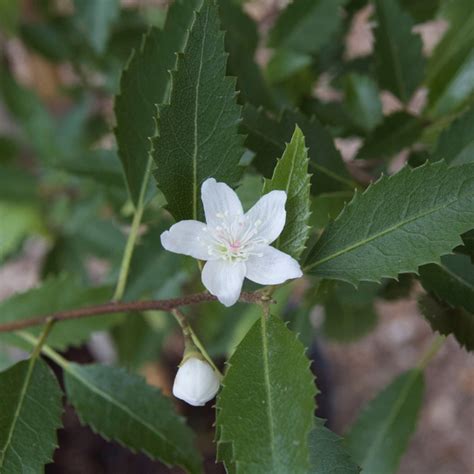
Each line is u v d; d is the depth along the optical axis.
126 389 0.32
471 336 0.29
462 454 0.62
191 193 0.28
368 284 0.34
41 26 0.45
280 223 0.27
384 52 0.33
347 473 0.28
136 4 0.45
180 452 0.32
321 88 0.41
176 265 0.34
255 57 0.36
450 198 0.27
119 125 0.30
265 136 0.30
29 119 0.47
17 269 0.69
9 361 0.37
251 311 0.37
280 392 0.26
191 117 0.27
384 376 0.65
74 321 0.35
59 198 0.46
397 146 0.32
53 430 0.30
